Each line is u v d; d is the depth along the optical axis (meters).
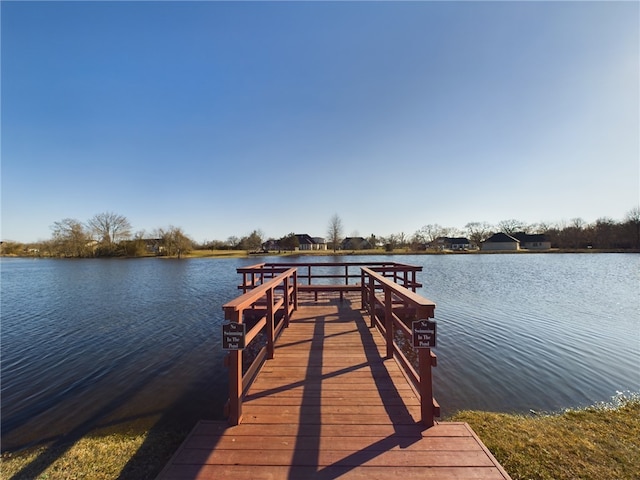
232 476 2.04
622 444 2.99
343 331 5.43
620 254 41.44
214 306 11.87
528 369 5.35
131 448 3.23
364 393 3.18
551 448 2.92
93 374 5.49
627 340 6.96
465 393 4.47
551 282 16.73
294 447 2.32
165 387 4.92
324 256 44.59
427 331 2.58
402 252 47.84
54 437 3.53
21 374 5.52
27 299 13.84
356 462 2.15
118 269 30.45
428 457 2.20
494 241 57.06
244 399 3.06
